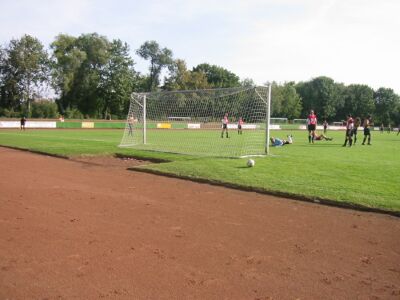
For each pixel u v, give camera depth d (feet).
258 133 102.06
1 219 23.09
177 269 16.17
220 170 40.37
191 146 71.77
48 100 243.19
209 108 92.63
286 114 333.21
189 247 18.85
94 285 14.55
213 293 14.06
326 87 355.97
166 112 91.91
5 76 232.12
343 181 34.60
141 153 58.03
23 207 25.98
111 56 274.77
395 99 380.37
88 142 78.74
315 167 42.57
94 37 265.13
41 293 13.85
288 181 34.63
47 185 33.73
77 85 262.26
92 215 24.30
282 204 28.19
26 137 95.09
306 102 360.89
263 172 39.19
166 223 22.88
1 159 51.62
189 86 315.78
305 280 15.35
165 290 14.23
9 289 14.14
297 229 22.16
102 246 18.76
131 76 294.05
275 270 16.28
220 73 351.05
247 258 17.56
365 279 15.53
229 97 85.76
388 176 37.27
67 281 14.87
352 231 21.93
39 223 22.40
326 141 99.66
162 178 38.58
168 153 58.70
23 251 17.94
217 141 85.87
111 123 178.40
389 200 27.89
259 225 22.84
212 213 25.39
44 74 241.76
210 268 16.35
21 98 234.99
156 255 17.71
